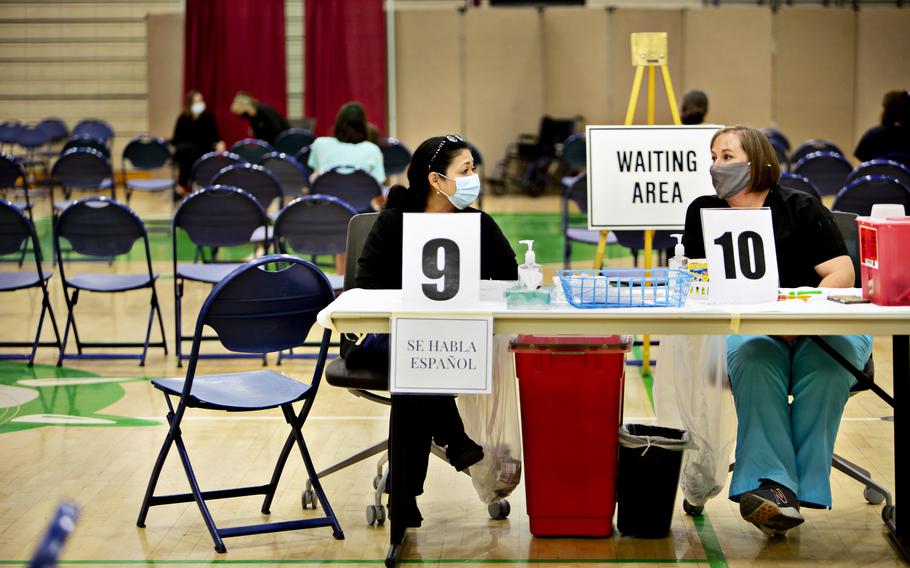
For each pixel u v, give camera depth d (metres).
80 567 4.61
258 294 4.84
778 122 20.11
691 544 4.87
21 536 4.96
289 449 5.25
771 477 4.69
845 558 4.70
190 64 20.91
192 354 4.78
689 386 5.07
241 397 4.93
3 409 7.17
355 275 5.45
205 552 4.79
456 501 5.46
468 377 4.26
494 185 20.80
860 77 20.05
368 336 5.10
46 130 20.16
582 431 4.84
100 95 22.19
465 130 20.70
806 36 19.94
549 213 17.77
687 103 10.77
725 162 5.09
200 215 8.52
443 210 5.05
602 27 20.31
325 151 11.07
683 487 5.19
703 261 4.72
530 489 4.92
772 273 4.57
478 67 20.56
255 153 14.34
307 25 20.53
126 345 8.72
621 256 13.42
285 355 8.69
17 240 8.28
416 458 4.79
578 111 20.58
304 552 4.80
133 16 21.95
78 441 6.45
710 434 5.07
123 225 8.37
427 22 20.50
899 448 4.75
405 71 20.62
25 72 22.19
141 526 5.08
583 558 4.71
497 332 4.31
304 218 8.25
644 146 7.23
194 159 18.06
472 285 4.38
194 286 11.81
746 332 4.30
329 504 5.05
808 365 4.85
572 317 4.28
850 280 5.04
